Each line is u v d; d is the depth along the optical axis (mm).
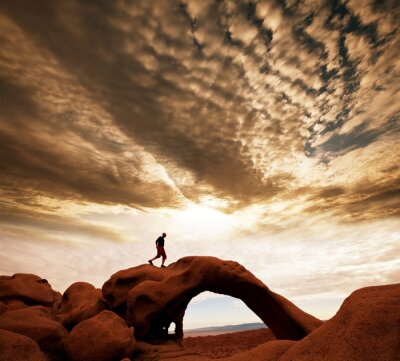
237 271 12398
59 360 8531
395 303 4367
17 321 8914
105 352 8344
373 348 3930
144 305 11625
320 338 4980
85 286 15859
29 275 16656
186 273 12406
